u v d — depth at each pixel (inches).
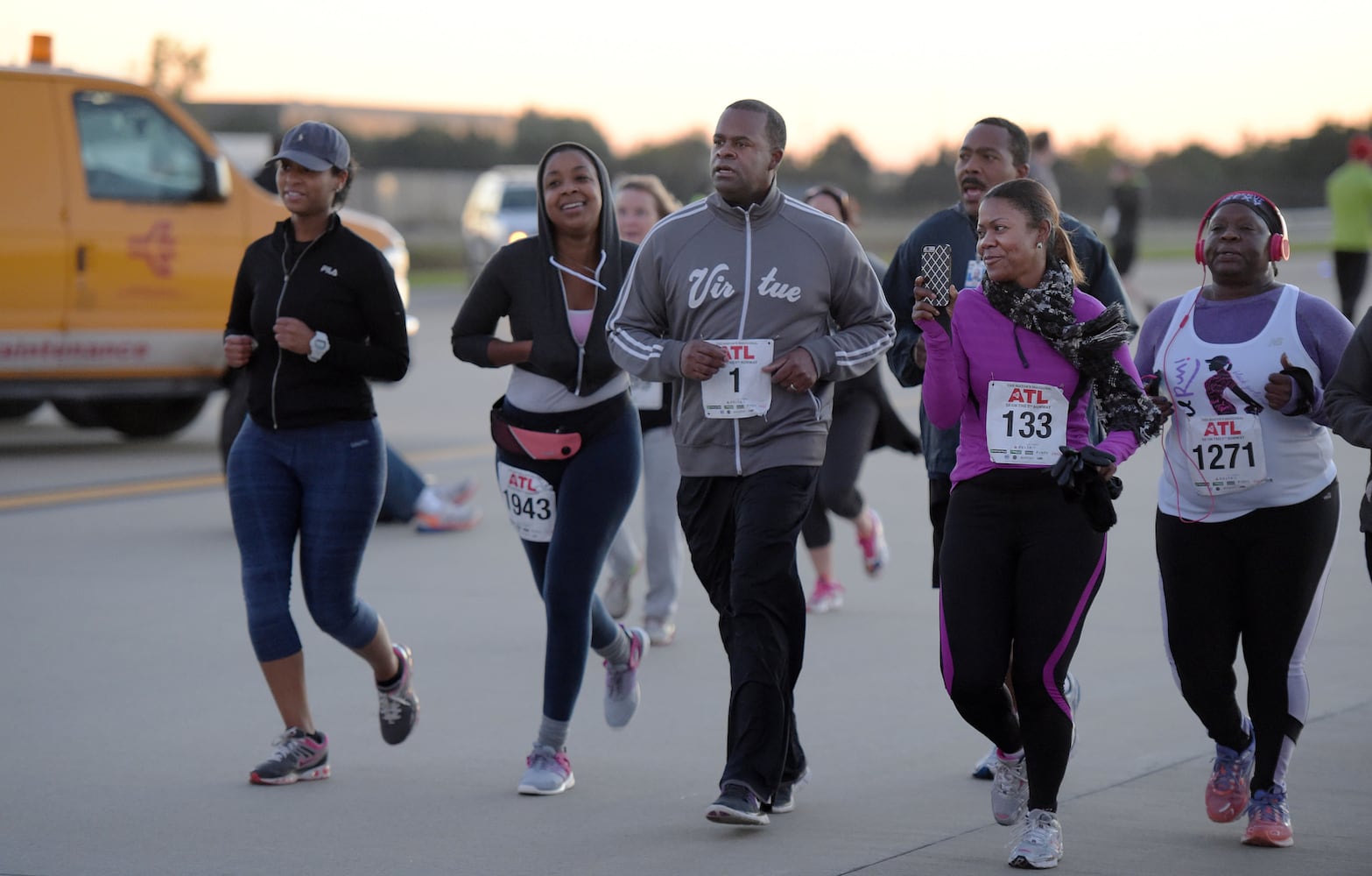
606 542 315.6
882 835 281.6
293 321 310.7
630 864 268.2
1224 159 4539.9
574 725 361.1
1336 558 530.0
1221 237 272.2
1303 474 270.8
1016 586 263.7
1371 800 296.5
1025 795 275.7
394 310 319.6
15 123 717.9
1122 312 279.0
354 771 327.3
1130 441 256.2
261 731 356.8
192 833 288.0
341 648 431.8
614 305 314.5
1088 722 354.9
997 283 263.3
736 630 284.2
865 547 482.9
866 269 293.7
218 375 762.2
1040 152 534.9
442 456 769.6
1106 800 299.7
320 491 315.3
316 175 314.7
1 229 708.7
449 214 3403.1
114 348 734.5
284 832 288.4
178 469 741.9
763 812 281.1
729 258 287.7
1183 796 301.9
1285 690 273.4
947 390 263.3
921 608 477.1
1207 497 273.4
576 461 316.8
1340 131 4360.2
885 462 764.6
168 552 556.4
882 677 398.3
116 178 737.0
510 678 401.7
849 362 285.4
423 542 582.9
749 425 286.7
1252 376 269.3
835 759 330.6
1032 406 260.7
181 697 384.2
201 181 751.1
